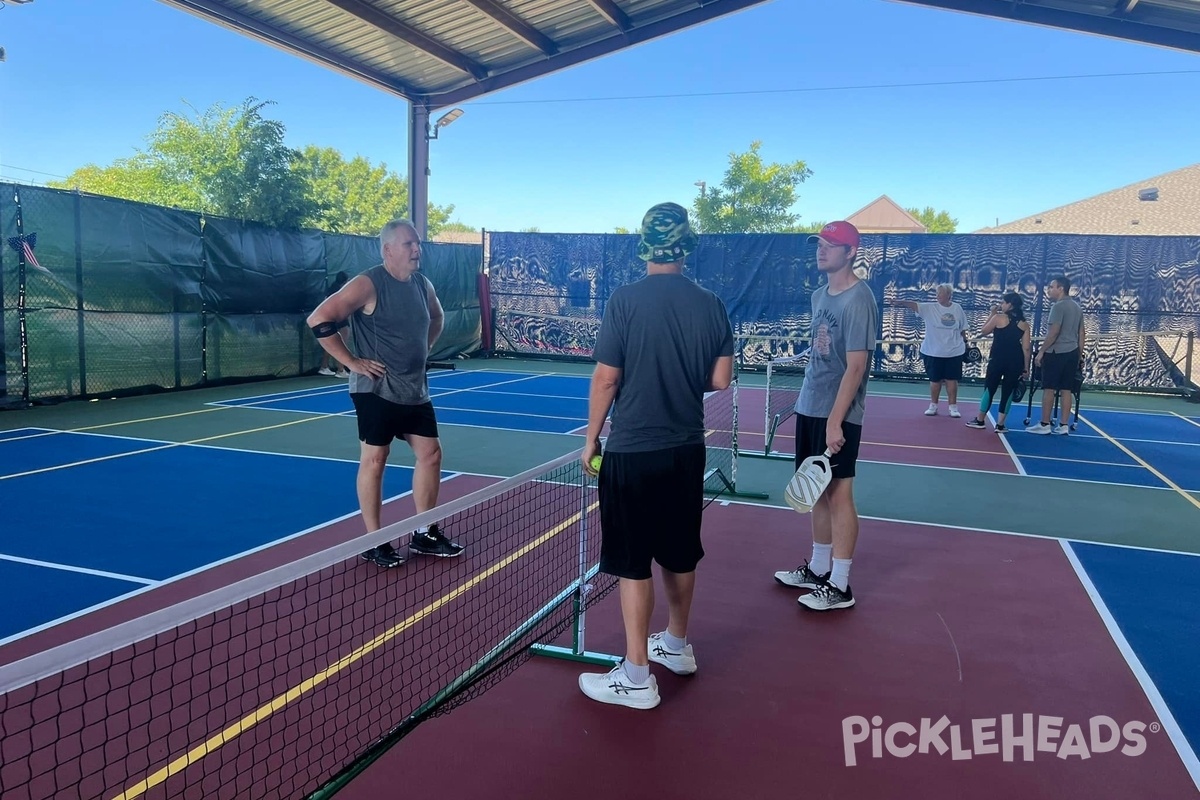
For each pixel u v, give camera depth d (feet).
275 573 7.56
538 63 55.72
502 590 14.46
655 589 14.98
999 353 33.71
